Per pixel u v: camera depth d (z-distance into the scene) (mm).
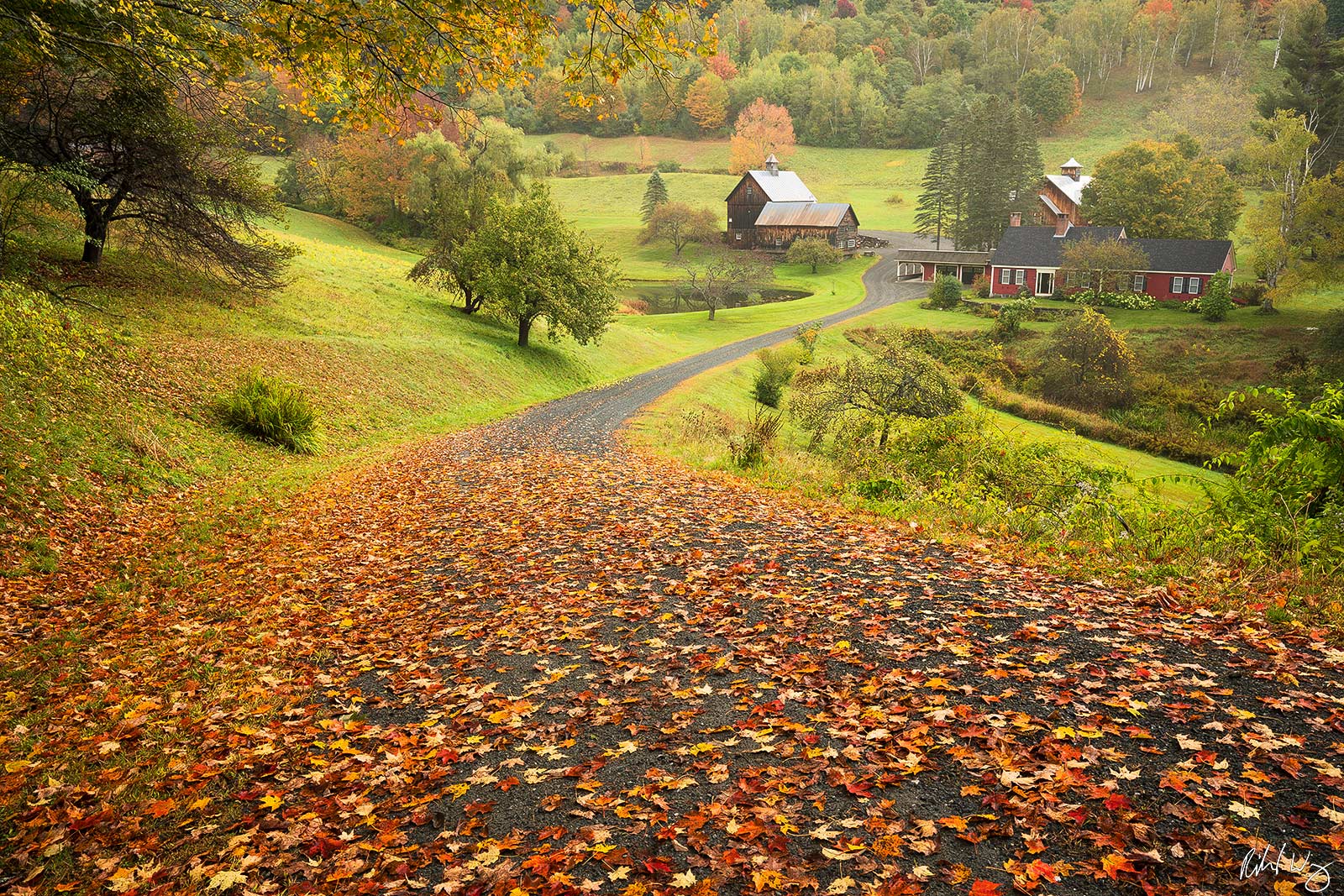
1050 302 76062
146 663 6895
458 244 44812
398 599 8352
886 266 104500
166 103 23328
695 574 7809
